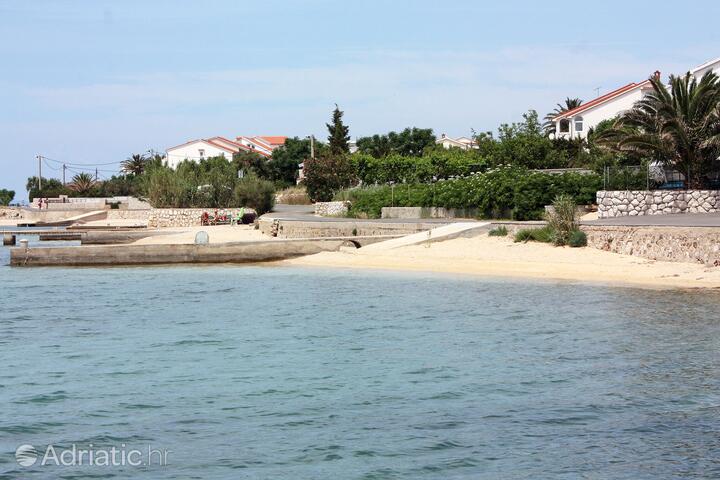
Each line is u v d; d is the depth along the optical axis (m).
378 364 23.14
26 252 51.22
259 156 123.88
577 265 40.12
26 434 17.72
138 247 51.25
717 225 38.28
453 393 20.14
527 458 15.95
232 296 37.06
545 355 23.84
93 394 20.53
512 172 57.84
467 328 28.06
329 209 74.50
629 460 15.78
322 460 15.99
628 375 21.44
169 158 143.88
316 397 19.97
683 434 17.06
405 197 66.19
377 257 47.69
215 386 21.08
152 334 28.23
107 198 118.44
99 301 36.28
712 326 27.00
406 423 17.98
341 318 30.59
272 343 26.31
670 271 37.12
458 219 58.75
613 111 94.94
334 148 116.94
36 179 144.62
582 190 54.00
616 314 29.58
